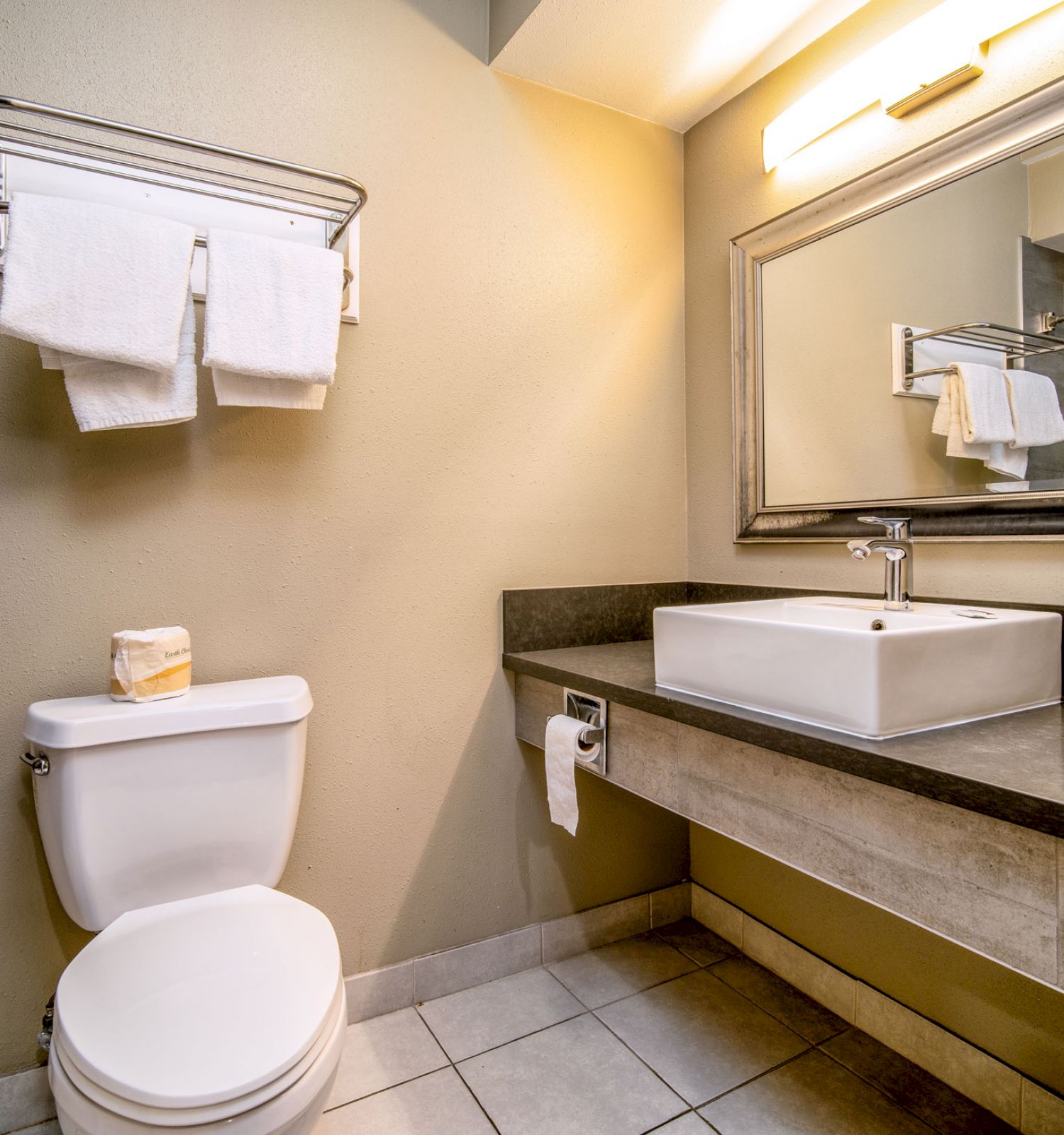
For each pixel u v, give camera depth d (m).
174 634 1.27
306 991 0.95
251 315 1.26
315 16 1.51
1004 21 1.27
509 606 1.73
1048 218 1.23
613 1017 1.59
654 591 1.97
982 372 1.33
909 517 1.39
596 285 1.87
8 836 1.28
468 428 1.69
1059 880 0.74
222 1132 0.79
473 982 1.71
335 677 1.55
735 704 1.16
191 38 1.38
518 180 1.75
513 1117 1.31
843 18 1.57
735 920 1.89
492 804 1.74
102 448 1.33
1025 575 1.30
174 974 0.98
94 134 1.30
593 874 1.89
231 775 1.24
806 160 1.67
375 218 1.57
